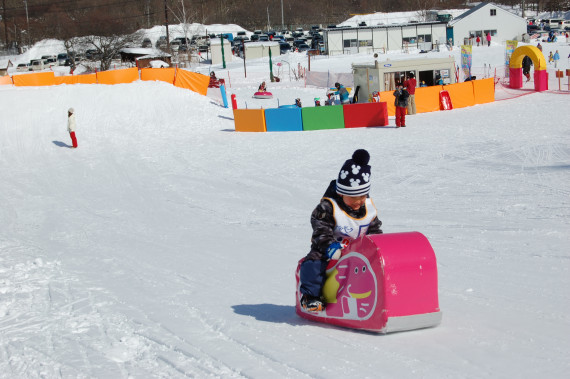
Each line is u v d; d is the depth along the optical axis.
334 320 5.14
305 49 89.56
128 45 77.44
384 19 106.19
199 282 7.54
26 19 106.94
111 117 29.66
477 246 8.40
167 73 35.38
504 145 18.28
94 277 8.12
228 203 14.16
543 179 13.23
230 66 70.31
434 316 4.67
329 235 4.88
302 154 20.09
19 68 77.38
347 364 4.20
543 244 8.20
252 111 26.66
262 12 143.00
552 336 4.59
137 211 14.24
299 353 4.53
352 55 71.12
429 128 23.47
